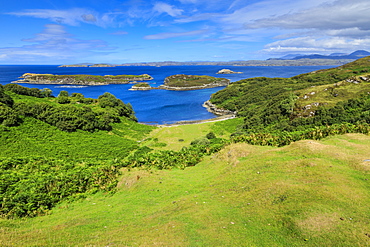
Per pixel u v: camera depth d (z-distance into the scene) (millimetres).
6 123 52438
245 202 21797
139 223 20141
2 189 28422
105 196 30922
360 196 19000
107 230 18922
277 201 20266
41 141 52969
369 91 74812
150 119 120625
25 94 84625
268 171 28875
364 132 43188
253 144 48094
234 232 16609
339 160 28094
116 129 79375
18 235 17969
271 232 16172
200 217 19578
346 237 14242
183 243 15266
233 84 196625
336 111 67875
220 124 96500
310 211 17281
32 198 26547
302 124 70062
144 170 39594
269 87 150125
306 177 24297
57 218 23859
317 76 151125
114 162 43094
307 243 14383
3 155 42719
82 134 64188
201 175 36312
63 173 36219
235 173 31766
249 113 105812
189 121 112125
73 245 15352
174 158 44938
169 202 25750
